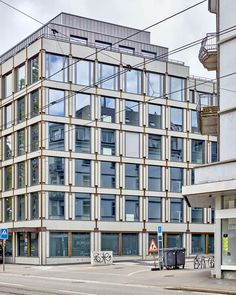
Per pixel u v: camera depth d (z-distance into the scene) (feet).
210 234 183.32
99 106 164.66
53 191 155.94
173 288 71.92
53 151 156.66
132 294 64.39
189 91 182.29
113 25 180.04
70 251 156.56
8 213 170.91
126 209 167.84
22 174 165.17
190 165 180.24
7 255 168.35
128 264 138.82
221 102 85.81
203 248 181.88
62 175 157.89
